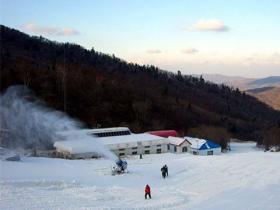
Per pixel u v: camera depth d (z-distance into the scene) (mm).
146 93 137500
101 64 197500
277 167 50062
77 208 28422
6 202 29516
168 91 168375
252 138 133250
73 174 44844
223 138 94500
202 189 38625
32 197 31594
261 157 59719
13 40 190875
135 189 37938
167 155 69438
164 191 37281
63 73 120375
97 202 31188
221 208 30516
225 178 43781
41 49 191500
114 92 123375
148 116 114500
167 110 126312
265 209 30266
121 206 29953
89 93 115375
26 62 137500
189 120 126062
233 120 156375
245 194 35625
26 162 51781
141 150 74312
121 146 71750
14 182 36656
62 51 199875
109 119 104500
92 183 40219
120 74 177375
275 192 36375
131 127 102875
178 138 78625
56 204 29641
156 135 83625
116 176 44906
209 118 140000
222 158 58344
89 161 57938
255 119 182250
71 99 107688
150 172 48469
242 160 56000
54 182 37969
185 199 33375
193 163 54094
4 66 119812
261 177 43938
